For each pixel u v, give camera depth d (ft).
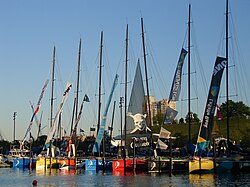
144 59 266.98
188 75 249.14
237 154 227.40
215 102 214.90
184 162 223.30
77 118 309.22
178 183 172.96
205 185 164.96
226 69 244.01
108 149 335.06
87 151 390.83
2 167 327.67
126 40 271.90
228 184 167.22
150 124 256.32
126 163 238.48
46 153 321.52
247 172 213.05
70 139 311.06
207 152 214.07
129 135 260.42
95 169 255.09
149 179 191.62
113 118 354.95
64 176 225.97
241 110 430.61
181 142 347.36
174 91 238.68
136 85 265.75
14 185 187.93
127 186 168.76
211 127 213.25
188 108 246.27
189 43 252.62
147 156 244.22
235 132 348.38
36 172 265.34
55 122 320.29
